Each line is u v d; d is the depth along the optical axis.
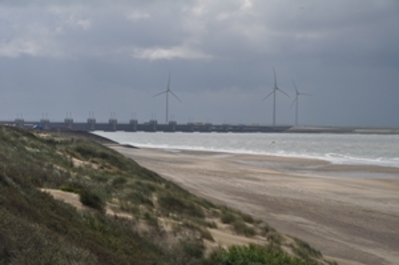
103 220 13.12
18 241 8.03
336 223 26.06
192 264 12.60
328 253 19.86
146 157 61.72
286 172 54.06
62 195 15.36
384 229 25.50
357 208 31.05
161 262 11.61
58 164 24.09
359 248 21.23
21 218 9.27
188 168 49.25
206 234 15.84
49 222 10.24
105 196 17.67
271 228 21.28
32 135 33.53
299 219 26.17
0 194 10.12
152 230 14.37
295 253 17.06
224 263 13.59
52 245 8.58
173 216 17.56
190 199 23.30
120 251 10.84
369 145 138.12
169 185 29.48
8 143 24.23
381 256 20.19
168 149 96.69
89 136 92.44
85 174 23.78
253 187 37.47
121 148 79.44
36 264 7.75
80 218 12.34
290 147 121.81
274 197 33.16
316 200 33.16
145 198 20.16
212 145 129.38
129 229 13.38
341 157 82.81
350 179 47.38
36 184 15.99
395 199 35.44
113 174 25.92
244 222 20.77
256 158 73.88
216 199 30.00
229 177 43.25
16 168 16.34
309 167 61.31
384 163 69.38
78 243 9.84
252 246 14.68
